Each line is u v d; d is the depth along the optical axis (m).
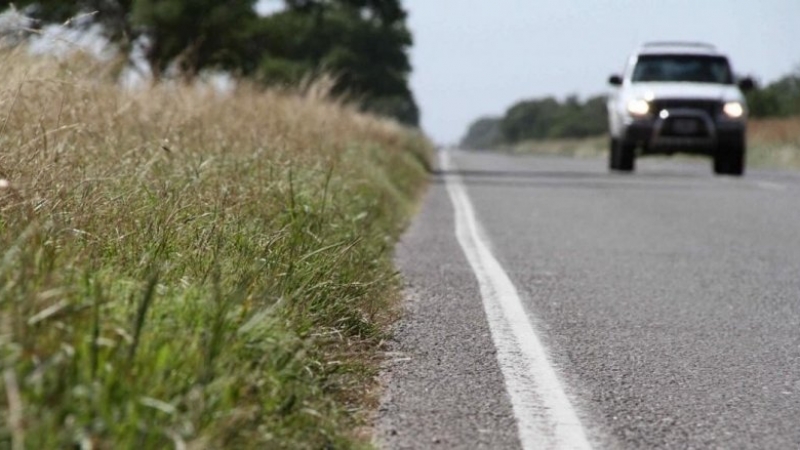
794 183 52.53
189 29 74.88
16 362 8.38
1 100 17.88
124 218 14.72
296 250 16.20
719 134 58.03
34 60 23.69
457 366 14.00
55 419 7.84
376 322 15.84
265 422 9.96
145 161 20.89
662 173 62.91
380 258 20.64
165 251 14.16
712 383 13.46
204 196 17.95
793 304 19.03
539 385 13.16
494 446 10.83
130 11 68.50
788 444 11.10
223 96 37.41
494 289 19.94
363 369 13.23
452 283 20.56
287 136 30.70
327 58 160.00
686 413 12.13
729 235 29.66
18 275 10.45
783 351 15.31
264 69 89.00
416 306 18.08
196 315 11.16
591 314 17.73
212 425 8.96
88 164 18.67
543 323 16.89
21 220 12.77
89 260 12.20
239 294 11.50
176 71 37.41
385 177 38.62
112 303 10.51
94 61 27.25
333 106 48.47
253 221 17.23
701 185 50.62
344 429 11.05
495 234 29.33
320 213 20.00
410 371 13.69
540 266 23.16
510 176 59.94
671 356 14.85
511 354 14.73
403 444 10.81
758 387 13.32
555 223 32.53
